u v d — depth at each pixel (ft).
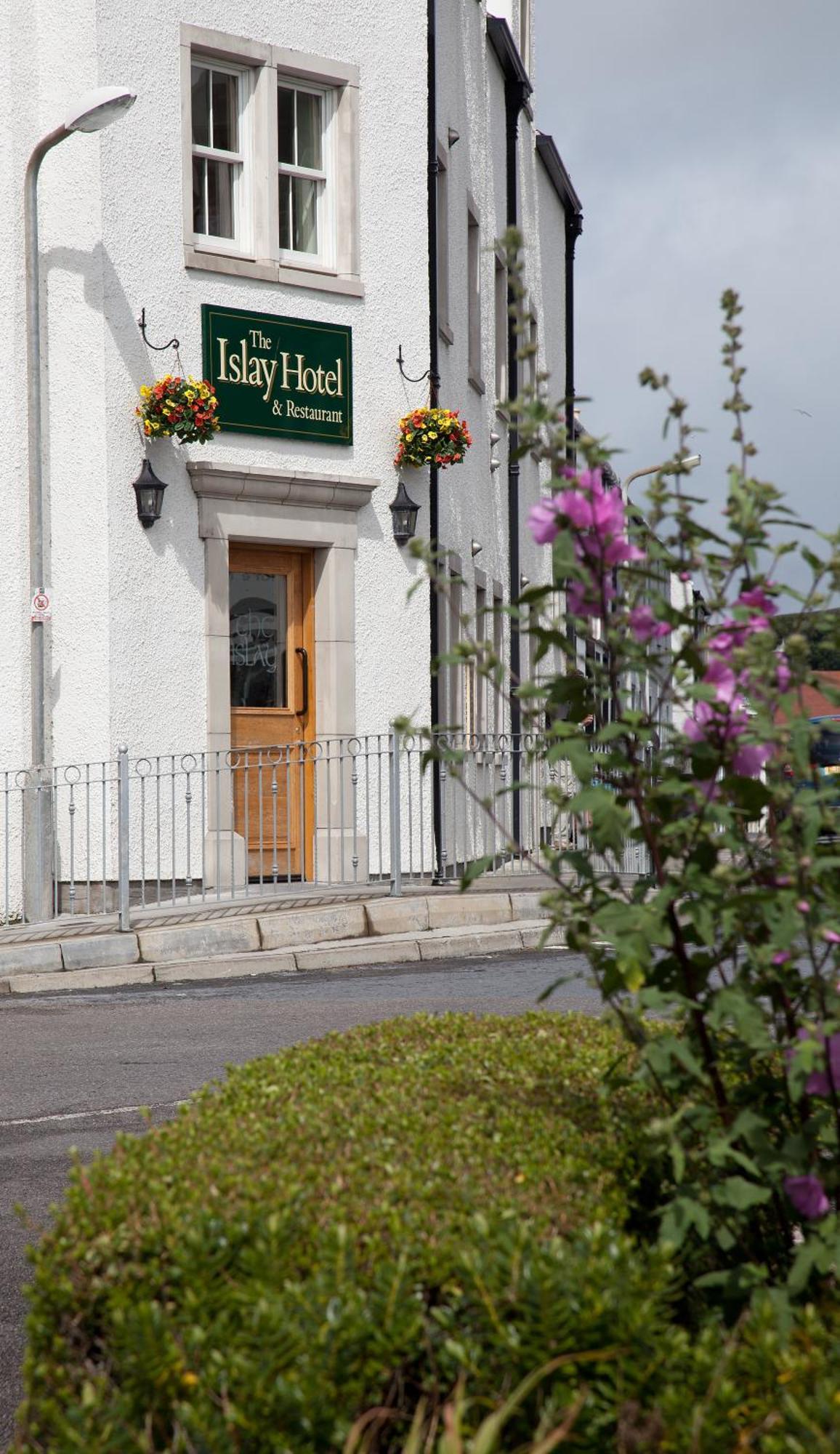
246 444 48.60
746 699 10.30
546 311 81.20
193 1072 26.25
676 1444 7.68
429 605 52.44
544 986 35.06
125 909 40.68
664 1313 8.70
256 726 49.65
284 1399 8.00
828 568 10.10
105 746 45.37
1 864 44.29
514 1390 8.26
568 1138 11.53
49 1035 30.73
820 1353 8.00
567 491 10.25
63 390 45.85
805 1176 9.77
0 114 44.86
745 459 10.45
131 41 46.55
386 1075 13.55
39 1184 19.83
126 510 46.01
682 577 10.51
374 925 43.57
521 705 10.71
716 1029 10.39
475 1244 9.01
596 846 10.25
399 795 45.47
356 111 51.42
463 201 59.88
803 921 9.67
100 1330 9.20
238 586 49.62
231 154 49.42
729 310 10.66
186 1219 9.33
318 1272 8.81
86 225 45.88
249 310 48.80
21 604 44.91
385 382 51.80
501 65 68.85
